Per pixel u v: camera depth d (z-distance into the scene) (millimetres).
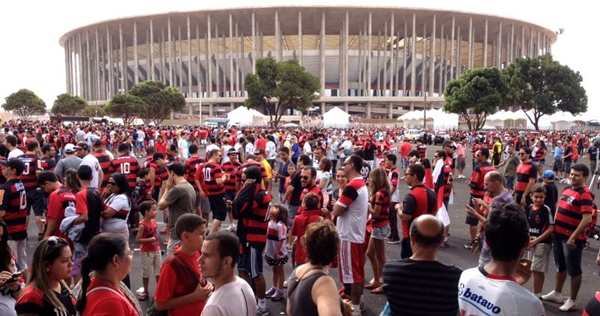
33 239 9961
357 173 6090
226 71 104562
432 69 97750
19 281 3953
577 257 6223
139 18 96750
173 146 11844
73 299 3734
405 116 63688
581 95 65562
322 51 93250
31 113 88312
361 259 6023
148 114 71625
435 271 3211
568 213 6301
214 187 10016
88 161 9961
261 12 91562
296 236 6680
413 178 6500
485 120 63812
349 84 103188
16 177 6762
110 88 104125
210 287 3926
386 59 101312
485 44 98000
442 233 3301
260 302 6121
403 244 6547
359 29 99312
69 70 117312
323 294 2721
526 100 64750
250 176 6082
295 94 58750
